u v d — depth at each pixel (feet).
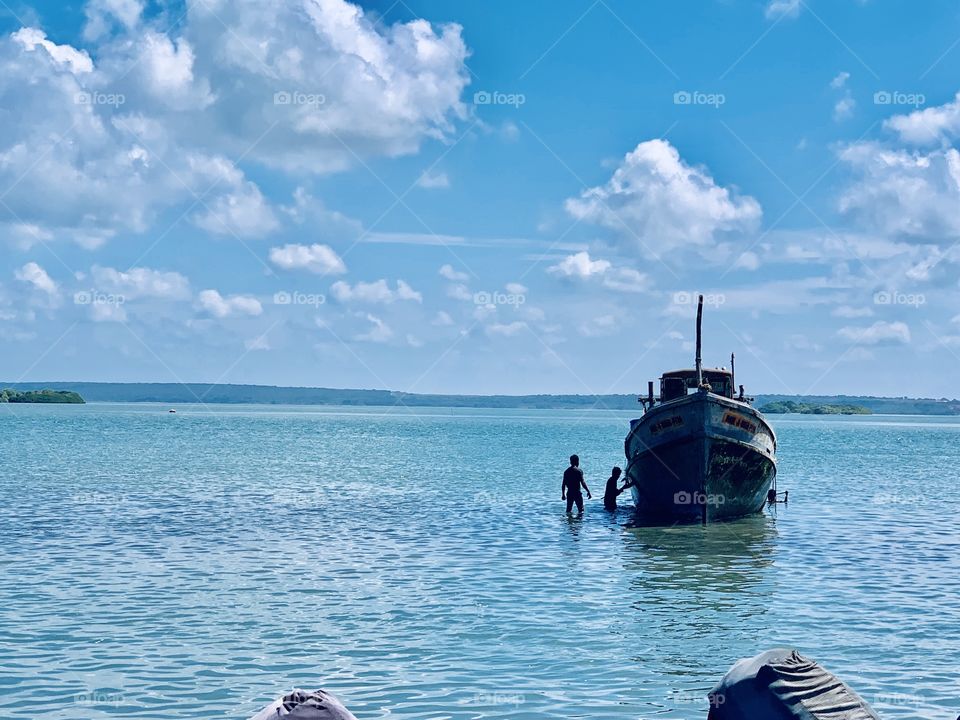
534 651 59.67
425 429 588.50
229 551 97.45
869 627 66.54
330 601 74.02
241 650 59.21
